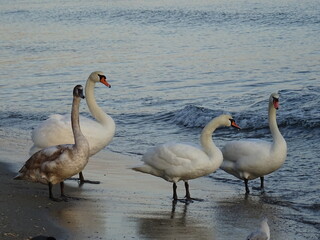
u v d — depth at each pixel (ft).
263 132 60.08
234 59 100.99
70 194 39.24
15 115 69.56
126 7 188.75
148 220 34.40
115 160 49.65
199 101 73.72
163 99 75.41
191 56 105.40
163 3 193.88
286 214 36.32
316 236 32.32
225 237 32.04
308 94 71.15
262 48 110.63
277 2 177.58
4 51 119.96
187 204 38.22
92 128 44.01
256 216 35.86
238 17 151.84
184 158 38.63
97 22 159.84
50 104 75.36
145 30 141.28
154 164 39.65
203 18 153.69
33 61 107.04
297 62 96.68
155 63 100.12
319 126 58.49
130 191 40.60
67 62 104.88
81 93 36.96
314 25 135.03
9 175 42.86
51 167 36.65
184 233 32.50
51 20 168.66
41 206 35.91
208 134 39.40
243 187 42.83
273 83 82.69
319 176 44.70
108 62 103.14
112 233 31.83
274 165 41.24
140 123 65.00
